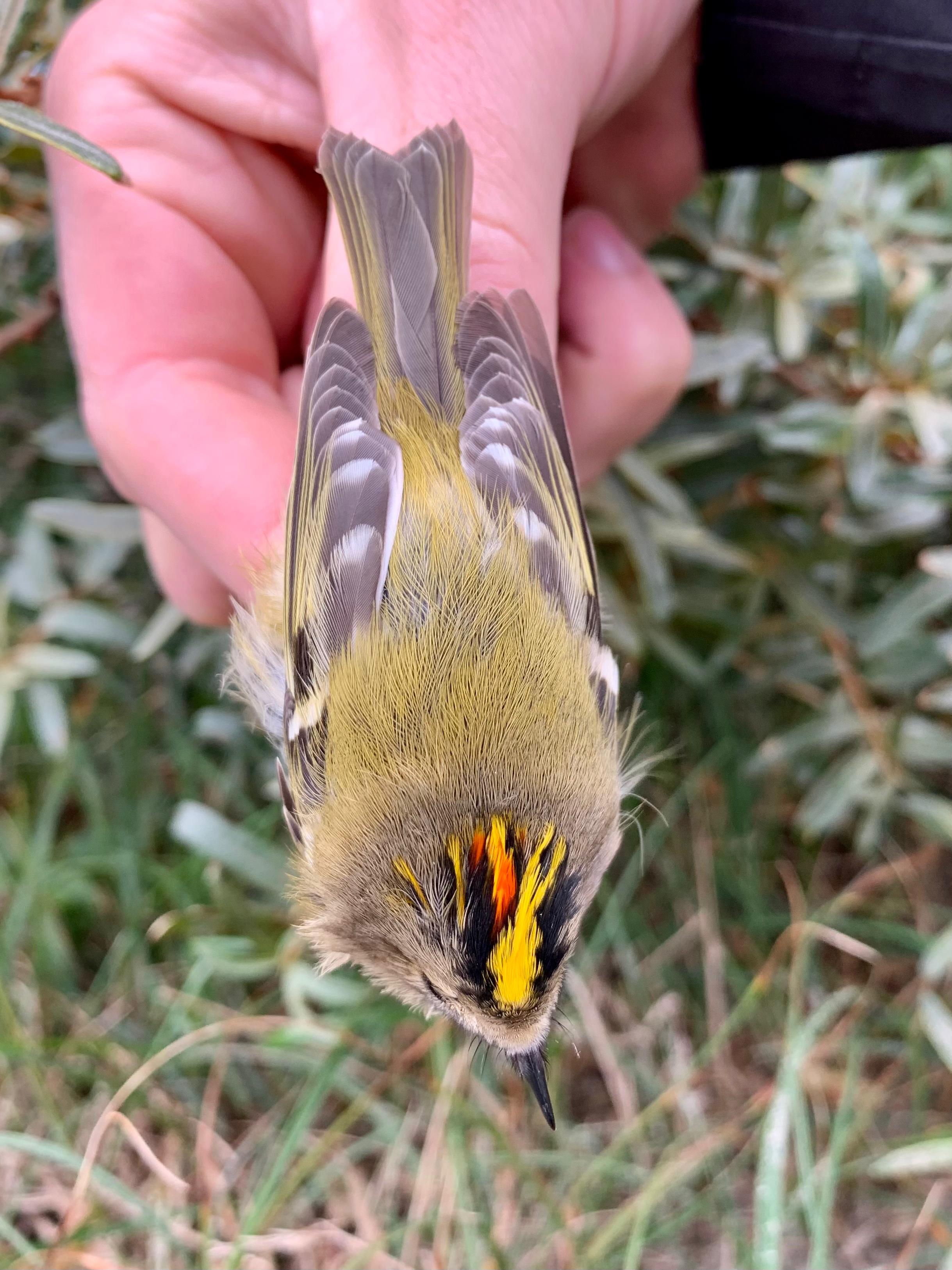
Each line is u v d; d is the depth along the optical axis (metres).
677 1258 0.17
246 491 0.14
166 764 0.21
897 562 0.21
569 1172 0.17
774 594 0.21
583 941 0.20
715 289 0.19
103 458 0.15
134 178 0.14
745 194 0.18
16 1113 0.17
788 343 0.18
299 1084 0.18
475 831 0.12
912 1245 0.17
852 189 0.19
